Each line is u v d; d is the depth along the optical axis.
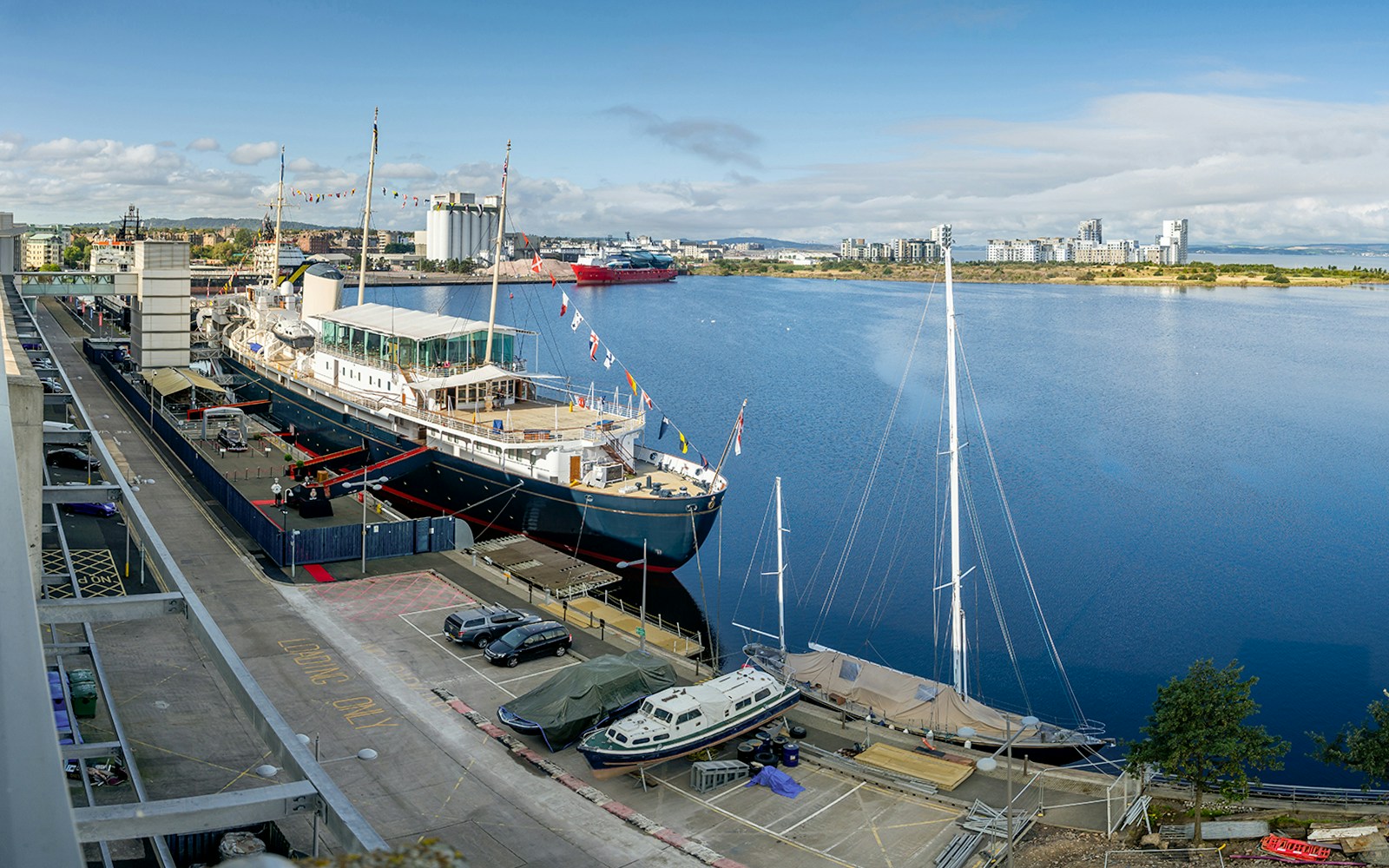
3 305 83.69
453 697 48.19
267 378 105.88
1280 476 112.38
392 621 57.16
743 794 41.66
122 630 53.22
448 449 78.31
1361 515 97.19
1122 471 113.56
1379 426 141.00
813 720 49.28
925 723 48.00
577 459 72.75
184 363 115.56
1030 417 145.88
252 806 21.73
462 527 70.44
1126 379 182.25
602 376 182.12
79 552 64.81
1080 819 40.41
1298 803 41.34
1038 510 98.00
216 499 79.38
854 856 37.16
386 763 41.91
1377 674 63.12
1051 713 57.47
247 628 54.81
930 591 76.31
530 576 63.94
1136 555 84.88
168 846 32.94
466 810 38.88
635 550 70.25
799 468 114.31
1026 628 69.75
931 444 126.88
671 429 134.38
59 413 103.75
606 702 44.75
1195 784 39.50
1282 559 84.25
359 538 66.81
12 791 13.56
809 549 85.94
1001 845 38.09
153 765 39.28
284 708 45.84
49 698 15.41
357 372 90.19
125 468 85.00
